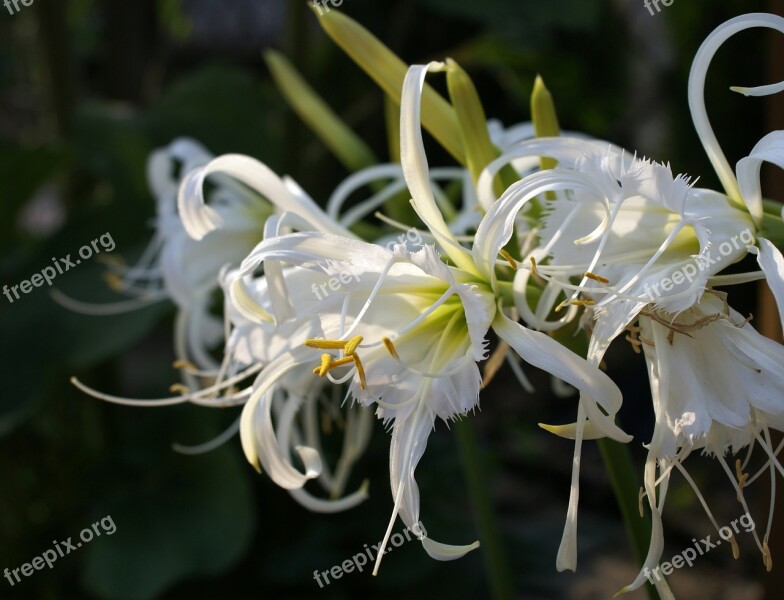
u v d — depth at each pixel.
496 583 0.59
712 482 1.21
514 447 1.40
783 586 0.55
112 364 1.02
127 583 0.83
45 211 1.80
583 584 1.01
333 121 0.57
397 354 0.38
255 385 0.39
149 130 0.96
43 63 1.00
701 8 1.32
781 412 0.36
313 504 0.43
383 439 0.95
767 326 0.53
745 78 1.29
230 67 0.98
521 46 1.15
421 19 1.33
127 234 0.93
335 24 0.42
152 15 1.21
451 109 0.43
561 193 0.38
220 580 0.93
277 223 0.38
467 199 0.48
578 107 1.47
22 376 0.84
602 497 1.25
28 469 0.99
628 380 1.38
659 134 1.50
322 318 0.38
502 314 0.37
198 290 0.51
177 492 0.91
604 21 1.40
